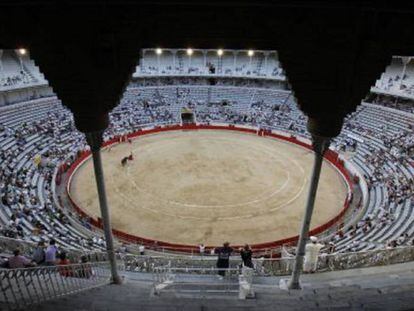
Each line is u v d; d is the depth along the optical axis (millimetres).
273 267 15219
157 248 25516
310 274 13156
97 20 7527
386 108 47156
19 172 33625
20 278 9586
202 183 36281
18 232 21609
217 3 6555
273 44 7762
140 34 7719
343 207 32656
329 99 8328
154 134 49750
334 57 7805
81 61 7965
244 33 7652
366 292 10016
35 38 7691
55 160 38000
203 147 45344
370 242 23125
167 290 11375
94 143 9555
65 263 12211
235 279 13484
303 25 7531
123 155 42562
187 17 7531
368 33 7570
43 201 30031
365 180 35438
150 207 32125
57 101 49406
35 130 42312
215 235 28422
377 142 42000
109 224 11242
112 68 8086
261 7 7168
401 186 31969
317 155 9688
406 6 6770
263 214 31422
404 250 16094
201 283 12570
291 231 29125
